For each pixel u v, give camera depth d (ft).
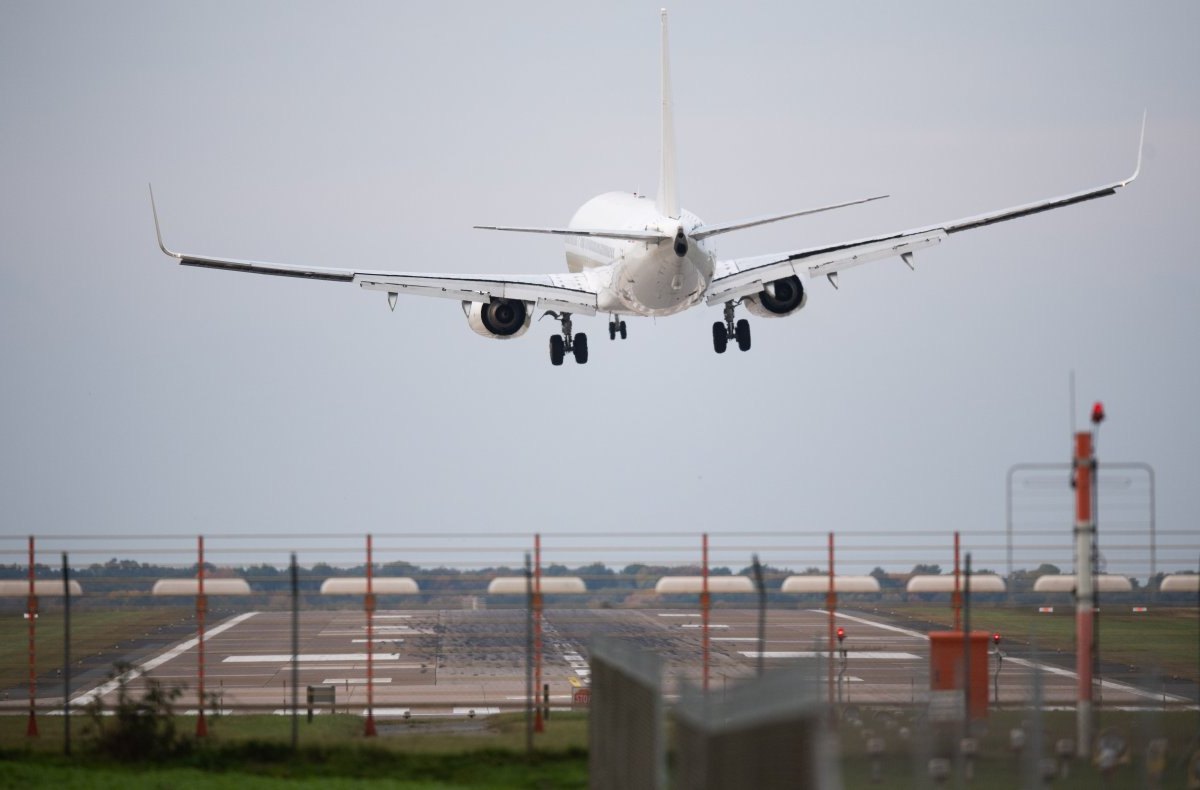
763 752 275.80
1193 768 390.01
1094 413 426.51
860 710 502.79
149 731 480.64
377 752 472.03
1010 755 415.03
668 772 403.13
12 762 467.52
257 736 506.89
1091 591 420.77
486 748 473.26
